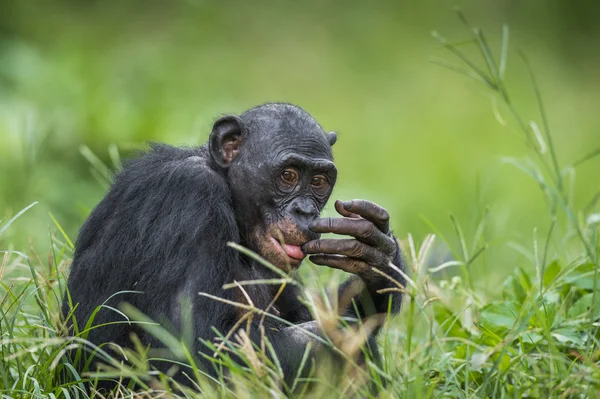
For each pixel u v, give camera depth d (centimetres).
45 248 1513
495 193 2209
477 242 1332
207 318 947
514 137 3028
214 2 4053
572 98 3512
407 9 4225
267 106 1105
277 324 1055
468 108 3356
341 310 1062
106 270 1013
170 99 2567
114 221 1027
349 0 4244
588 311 1052
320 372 948
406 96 3531
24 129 1748
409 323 955
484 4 4278
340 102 3453
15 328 1089
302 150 1058
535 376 920
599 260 1135
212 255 977
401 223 2188
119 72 2756
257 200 1060
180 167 1024
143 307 984
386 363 954
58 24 3491
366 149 3033
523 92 3534
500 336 1039
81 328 1017
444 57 3831
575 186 2655
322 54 3825
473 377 970
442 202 2384
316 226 999
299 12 4144
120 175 1077
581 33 4169
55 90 2439
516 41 4034
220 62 3591
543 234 1953
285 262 1050
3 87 2445
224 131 1075
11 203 1700
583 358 964
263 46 3816
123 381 987
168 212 995
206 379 927
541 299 1020
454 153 2956
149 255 984
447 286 1223
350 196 2169
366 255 1009
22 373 973
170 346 912
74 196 1881
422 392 899
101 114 2281
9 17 3325
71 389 956
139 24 3738
